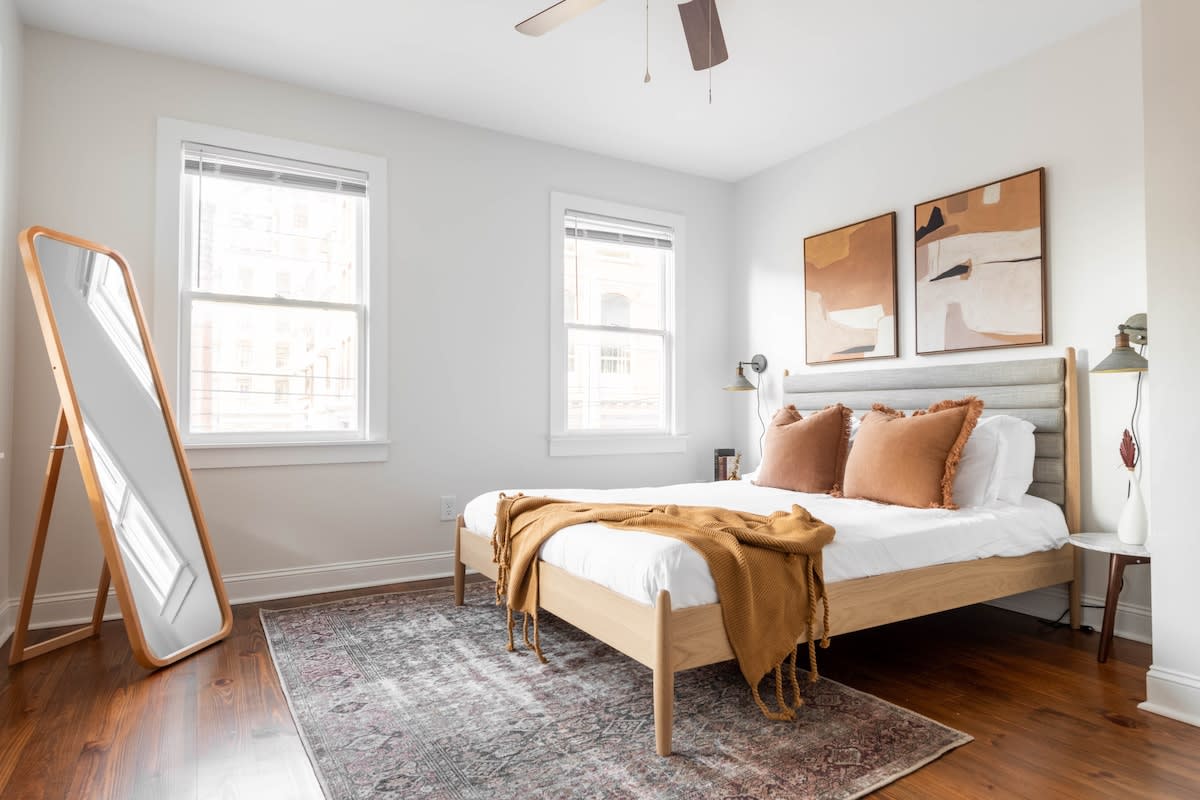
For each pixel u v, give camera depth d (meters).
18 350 3.00
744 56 3.30
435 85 3.61
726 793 1.72
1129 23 2.95
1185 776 1.82
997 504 3.01
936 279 3.69
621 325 4.70
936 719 2.17
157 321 3.26
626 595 2.11
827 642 2.22
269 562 3.50
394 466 3.84
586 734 2.04
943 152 3.69
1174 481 2.22
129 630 2.45
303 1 2.87
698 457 4.97
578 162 4.48
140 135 3.25
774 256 4.78
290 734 2.04
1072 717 2.18
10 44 2.84
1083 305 3.11
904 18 2.98
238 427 3.49
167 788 1.74
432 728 2.08
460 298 4.05
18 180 2.99
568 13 2.24
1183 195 2.19
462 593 3.40
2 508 2.84
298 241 3.65
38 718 2.12
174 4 2.89
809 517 2.47
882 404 3.91
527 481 4.27
